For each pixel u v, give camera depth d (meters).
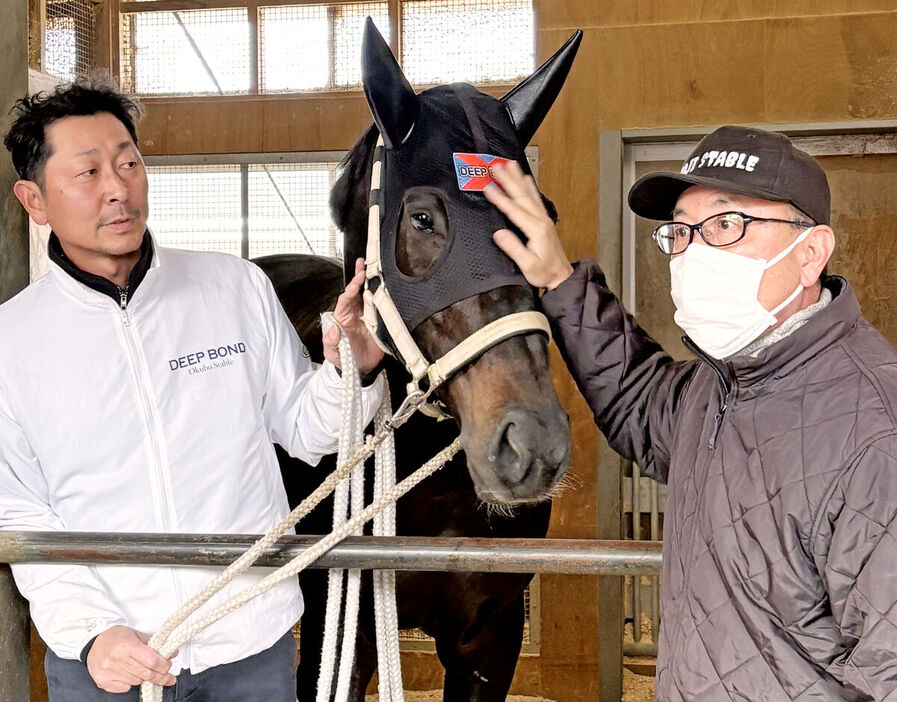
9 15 1.45
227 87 3.86
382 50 1.20
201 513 1.28
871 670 0.80
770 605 0.89
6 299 1.46
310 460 1.41
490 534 1.73
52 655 1.28
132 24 3.92
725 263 0.94
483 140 1.20
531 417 1.08
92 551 1.18
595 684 3.50
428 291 1.15
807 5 3.34
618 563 1.12
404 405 1.19
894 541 0.80
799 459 0.87
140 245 1.29
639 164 3.60
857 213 3.44
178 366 1.29
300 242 3.78
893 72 3.29
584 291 1.20
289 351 1.43
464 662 1.83
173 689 1.25
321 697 1.31
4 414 1.26
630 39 3.45
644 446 1.21
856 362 0.90
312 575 1.75
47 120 1.22
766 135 0.97
